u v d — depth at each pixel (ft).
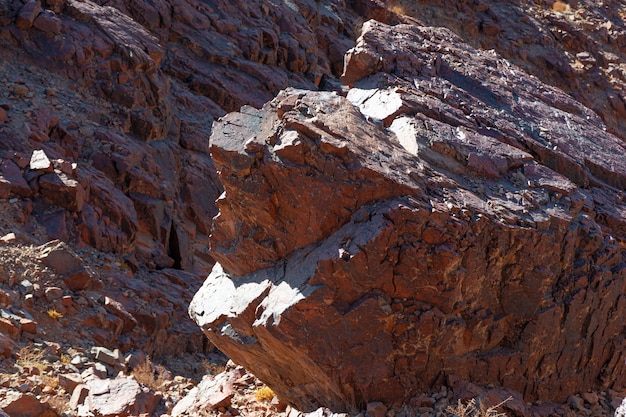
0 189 43.21
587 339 26.45
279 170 23.71
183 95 62.95
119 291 42.27
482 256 24.09
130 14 65.72
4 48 53.06
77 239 44.39
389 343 23.49
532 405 25.64
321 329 23.15
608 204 28.32
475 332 24.49
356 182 23.45
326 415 24.22
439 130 26.53
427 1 100.17
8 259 38.22
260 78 69.46
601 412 26.18
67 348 35.17
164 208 51.62
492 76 32.55
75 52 54.60
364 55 29.81
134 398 28.76
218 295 26.84
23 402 25.76
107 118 53.67
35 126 48.47
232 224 25.54
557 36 104.68
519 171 26.91
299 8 80.64
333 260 22.68
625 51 109.19
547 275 25.00
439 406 23.86
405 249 22.95
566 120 31.76
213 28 70.23
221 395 29.53
